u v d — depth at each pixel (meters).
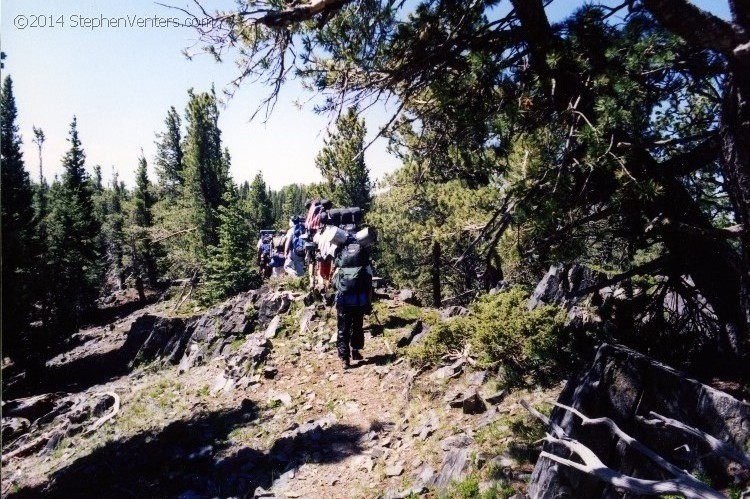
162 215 37.94
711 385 4.27
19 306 25.75
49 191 66.06
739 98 3.62
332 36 4.77
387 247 22.52
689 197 4.52
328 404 7.75
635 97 4.00
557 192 4.33
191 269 35.56
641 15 4.04
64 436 10.52
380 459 5.79
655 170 4.34
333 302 11.73
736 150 3.71
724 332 4.73
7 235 25.55
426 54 4.83
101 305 53.59
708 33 3.01
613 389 4.06
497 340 6.14
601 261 6.75
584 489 3.80
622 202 4.48
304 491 5.44
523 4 4.23
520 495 4.09
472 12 4.72
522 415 5.41
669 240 4.73
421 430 6.10
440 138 5.59
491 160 4.91
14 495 7.68
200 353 13.90
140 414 9.95
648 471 3.63
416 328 9.38
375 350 9.57
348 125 5.68
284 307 12.98
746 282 4.11
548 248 5.03
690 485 2.68
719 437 3.38
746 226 3.86
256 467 6.30
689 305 5.19
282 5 3.84
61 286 37.81
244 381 9.59
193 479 6.33
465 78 4.60
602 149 3.92
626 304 5.54
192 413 8.88
